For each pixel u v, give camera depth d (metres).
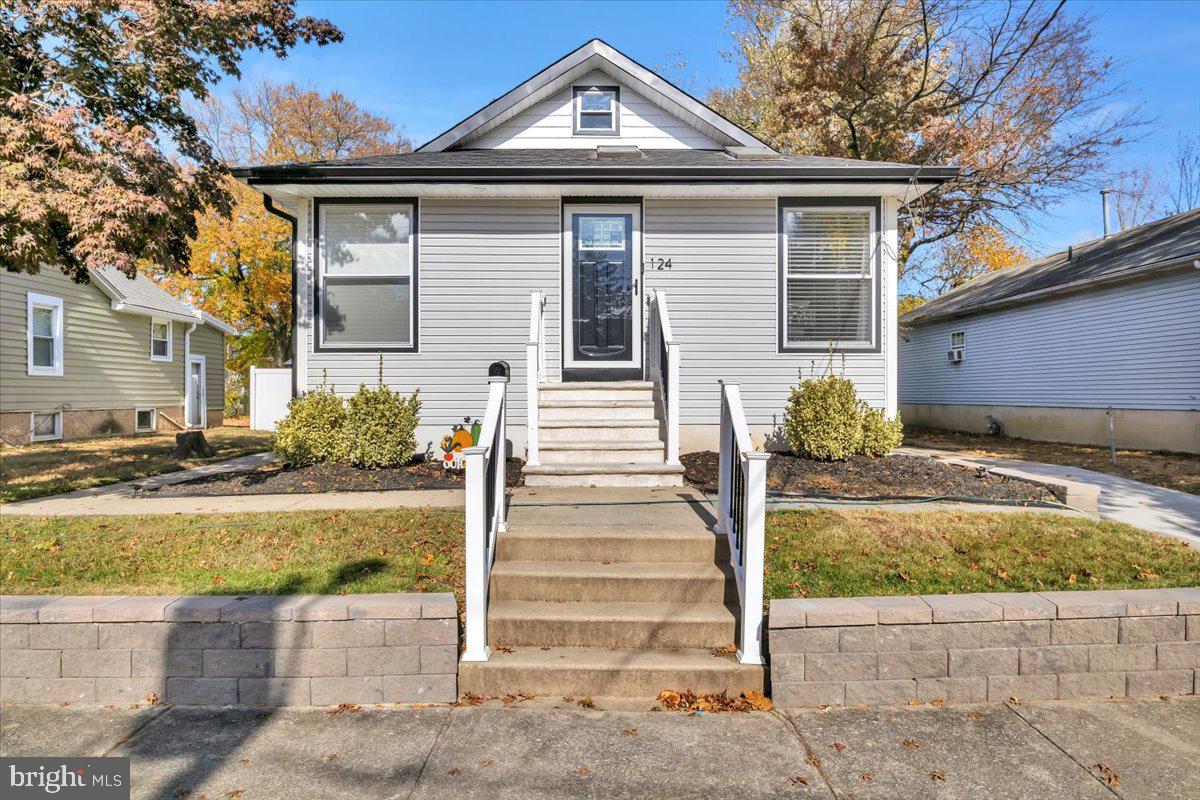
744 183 7.53
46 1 6.27
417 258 8.08
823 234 8.21
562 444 6.36
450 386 8.12
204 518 5.23
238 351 30.47
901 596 3.67
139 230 6.14
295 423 7.21
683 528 4.59
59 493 6.65
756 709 3.35
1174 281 11.07
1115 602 3.50
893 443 7.39
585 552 4.43
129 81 7.10
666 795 2.64
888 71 15.81
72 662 3.38
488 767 2.83
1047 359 13.95
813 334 8.22
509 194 7.96
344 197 8.04
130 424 16.44
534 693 3.48
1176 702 3.43
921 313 18.16
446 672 3.39
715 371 8.15
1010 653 3.44
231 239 23.45
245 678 3.37
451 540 4.74
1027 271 16.67
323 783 2.72
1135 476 8.54
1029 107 15.98
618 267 8.22
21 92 6.77
